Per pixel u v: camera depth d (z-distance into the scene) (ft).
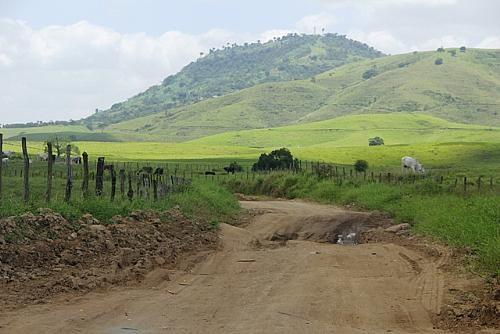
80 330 26.66
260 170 213.25
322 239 70.44
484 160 297.12
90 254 42.65
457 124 628.69
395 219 77.66
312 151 359.25
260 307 31.86
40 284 34.96
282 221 80.07
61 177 140.05
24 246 40.19
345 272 42.34
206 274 41.78
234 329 27.48
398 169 224.74
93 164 233.76
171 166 258.98
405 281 39.83
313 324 28.81
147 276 39.65
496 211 61.62
